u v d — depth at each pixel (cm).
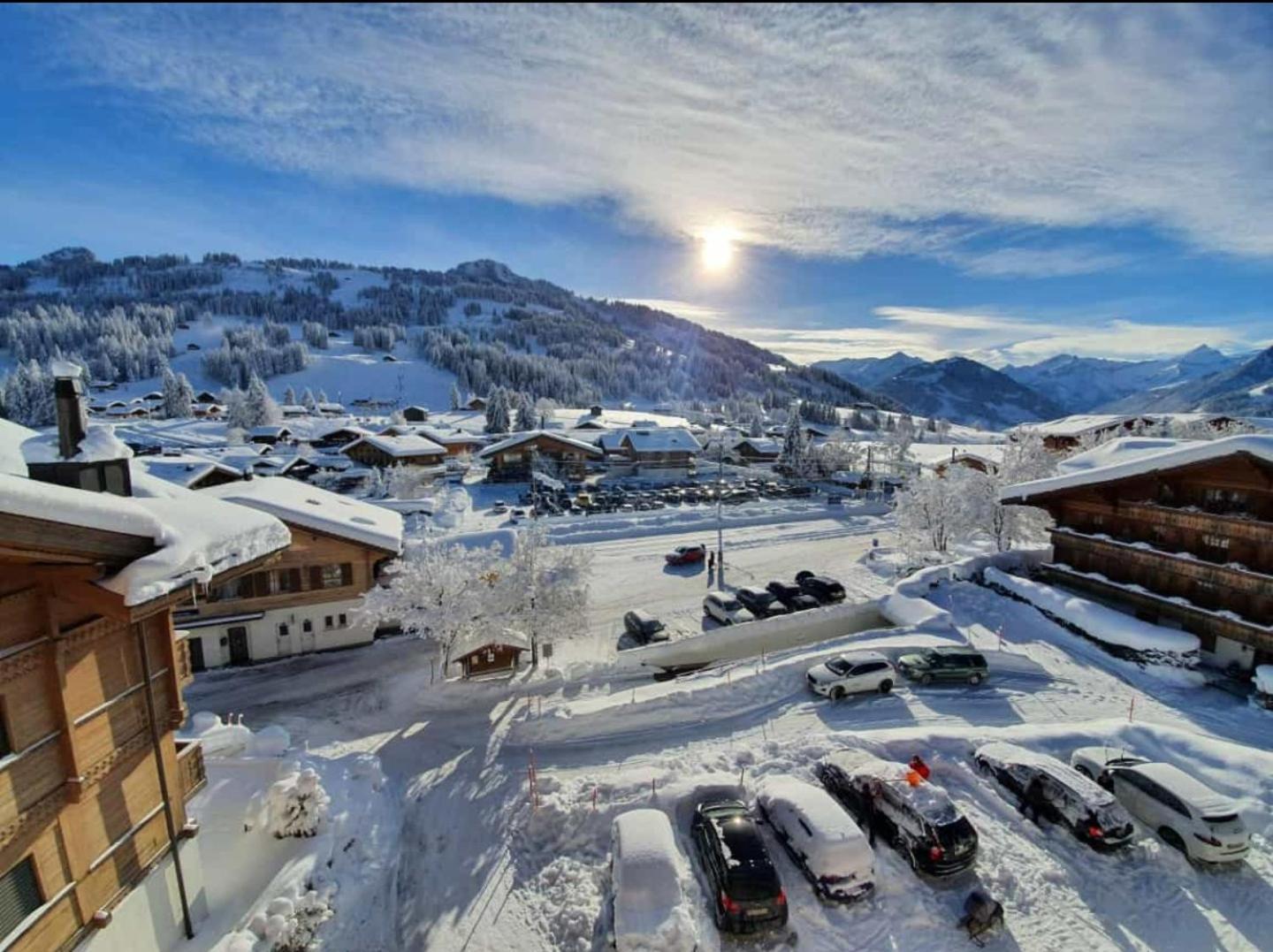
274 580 2833
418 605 2541
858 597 3734
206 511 1414
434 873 1582
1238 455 2331
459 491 6675
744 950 1315
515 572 2645
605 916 1420
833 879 1415
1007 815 1694
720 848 1430
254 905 1393
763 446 9975
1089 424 7338
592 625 3288
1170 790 1605
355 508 3281
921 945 1334
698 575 4100
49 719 1053
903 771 1684
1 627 977
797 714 2291
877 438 15388
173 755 1353
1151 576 2789
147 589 1067
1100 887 1472
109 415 13362
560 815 1709
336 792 1784
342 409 16025
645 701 2311
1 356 19800
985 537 4728
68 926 1080
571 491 6900
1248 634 2373
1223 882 1486
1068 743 1970
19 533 908
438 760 2059
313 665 2783
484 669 2655
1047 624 2958
